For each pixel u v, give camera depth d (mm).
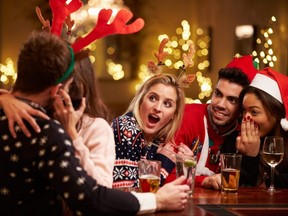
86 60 1823
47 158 1465
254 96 2354
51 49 1499
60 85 1548
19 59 1524
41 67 1491
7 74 5133
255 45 6234
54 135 1475
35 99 1541
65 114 1604
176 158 1947
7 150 1492
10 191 1500
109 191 1518
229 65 2711
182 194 1680
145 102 2309
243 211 1747
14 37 6254
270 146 2152
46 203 1539
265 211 1761
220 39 6316
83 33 5887
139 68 6336
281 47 5578
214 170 2588
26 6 6246
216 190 2111
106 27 1773
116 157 2260
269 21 6078
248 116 2354
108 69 6281
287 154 2375
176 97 2326
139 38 6312
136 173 2287
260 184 2404
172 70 6152
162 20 6316
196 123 2598
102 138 1784
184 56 2418
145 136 2334
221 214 1664
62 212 1632
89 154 1739
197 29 6324
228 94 2498
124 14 1791
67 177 1450
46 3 6250
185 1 6316
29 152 1476
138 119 2316
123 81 6324
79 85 1745
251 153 2330
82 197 1457
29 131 1480
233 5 6281
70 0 1855
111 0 5973
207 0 6301
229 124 2570
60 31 1793
